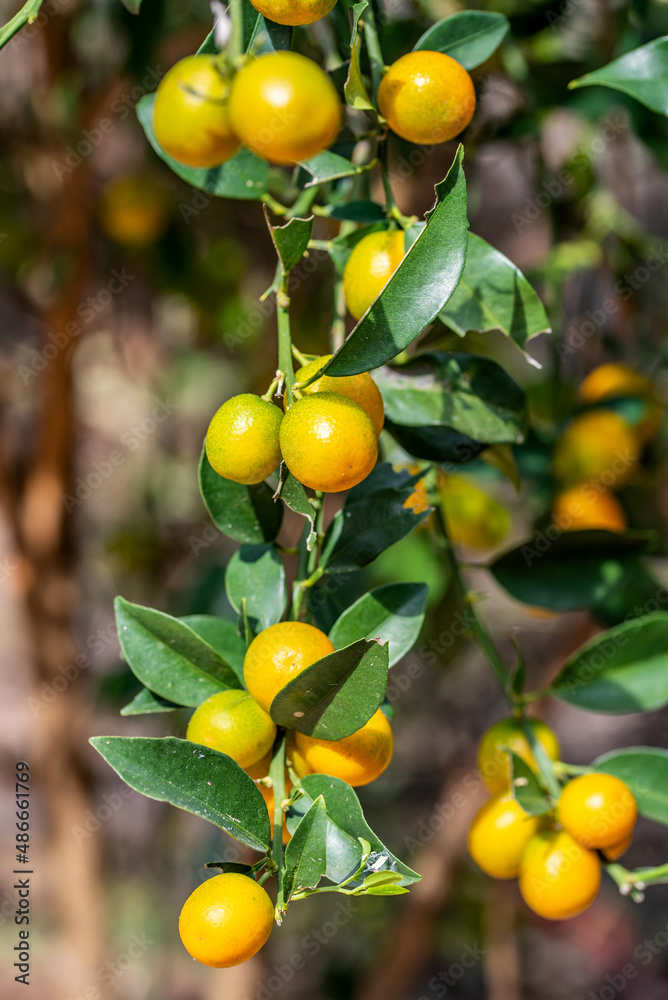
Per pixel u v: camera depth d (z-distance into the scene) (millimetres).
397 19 646
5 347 1158
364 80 545
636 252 825
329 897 1336
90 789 1106
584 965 1399
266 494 540
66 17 810
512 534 1085
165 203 929
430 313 486
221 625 550
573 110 691
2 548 1189
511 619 1331
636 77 567
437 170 754
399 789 1296
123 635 527
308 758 508
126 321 1136
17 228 950
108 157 1005
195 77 471
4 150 920
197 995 1308
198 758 486
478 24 557
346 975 1303
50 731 1051
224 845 1076
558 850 549
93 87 857
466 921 1265
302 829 484
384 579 876
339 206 557
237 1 478
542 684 990
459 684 1293
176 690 527
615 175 907
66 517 1027
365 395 503
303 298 939
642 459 769
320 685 487
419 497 593
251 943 474
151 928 1320
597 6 772
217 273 1001
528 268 837
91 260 974
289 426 478
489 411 572
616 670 594
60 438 1005
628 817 542
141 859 1379
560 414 786
